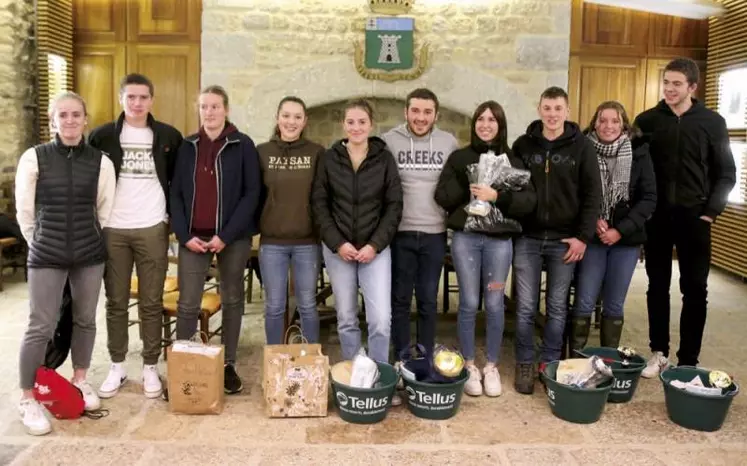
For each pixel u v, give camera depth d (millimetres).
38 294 2699
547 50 6105
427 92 3072
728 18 6340
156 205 3012
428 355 3105
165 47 6547
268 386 2865
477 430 2795
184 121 6605
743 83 6133
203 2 6027
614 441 2719
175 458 2514
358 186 2979
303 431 2752
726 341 4184
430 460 2533
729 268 6305
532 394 3201
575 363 3016
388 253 3049
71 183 2703
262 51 6086
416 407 2889
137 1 6520
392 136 3143
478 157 3062
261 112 6121
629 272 3270
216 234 3014
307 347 2959
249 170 3043
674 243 3436
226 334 3168
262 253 3111
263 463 2490
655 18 6746
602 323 3381
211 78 6109
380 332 3020
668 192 3367
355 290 3074
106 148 2928
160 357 3594
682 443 2713
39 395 2738
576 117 6793
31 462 2463
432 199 3121
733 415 2992
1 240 5227
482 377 3383
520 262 3193
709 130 3281
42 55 6125
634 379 3078
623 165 3166
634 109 6824
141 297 3072
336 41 6078
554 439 2727
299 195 3043
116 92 6625
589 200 3057
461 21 6090
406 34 6016
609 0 6395
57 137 2727
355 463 2500
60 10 6289
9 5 5793
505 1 6070
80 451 2553
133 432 2715
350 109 2979
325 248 3072
